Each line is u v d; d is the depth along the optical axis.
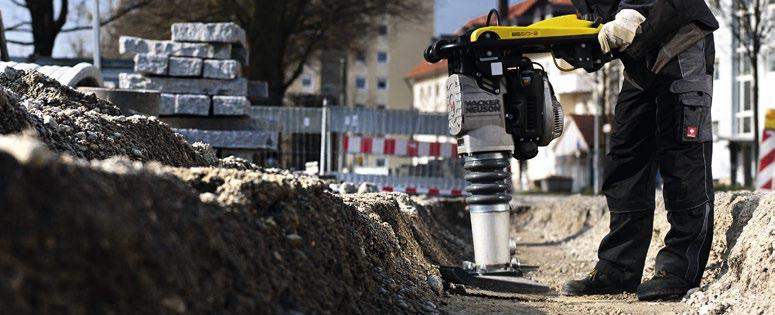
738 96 49.97
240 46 17.42
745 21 33.94
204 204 4.88
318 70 71.75
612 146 9.24
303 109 23.23
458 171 23.48
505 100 8.55
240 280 4.64
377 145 23.39
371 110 23.38
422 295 7.43
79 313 3.54
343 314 5.70
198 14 41.38
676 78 8.49
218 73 16.83
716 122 51.84
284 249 5.35
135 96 12.74
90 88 12.61
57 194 3.68
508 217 8.64
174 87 16.83
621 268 9.14
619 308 7.93
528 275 12.13
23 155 3.66
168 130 9.84
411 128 23.48
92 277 3.66
